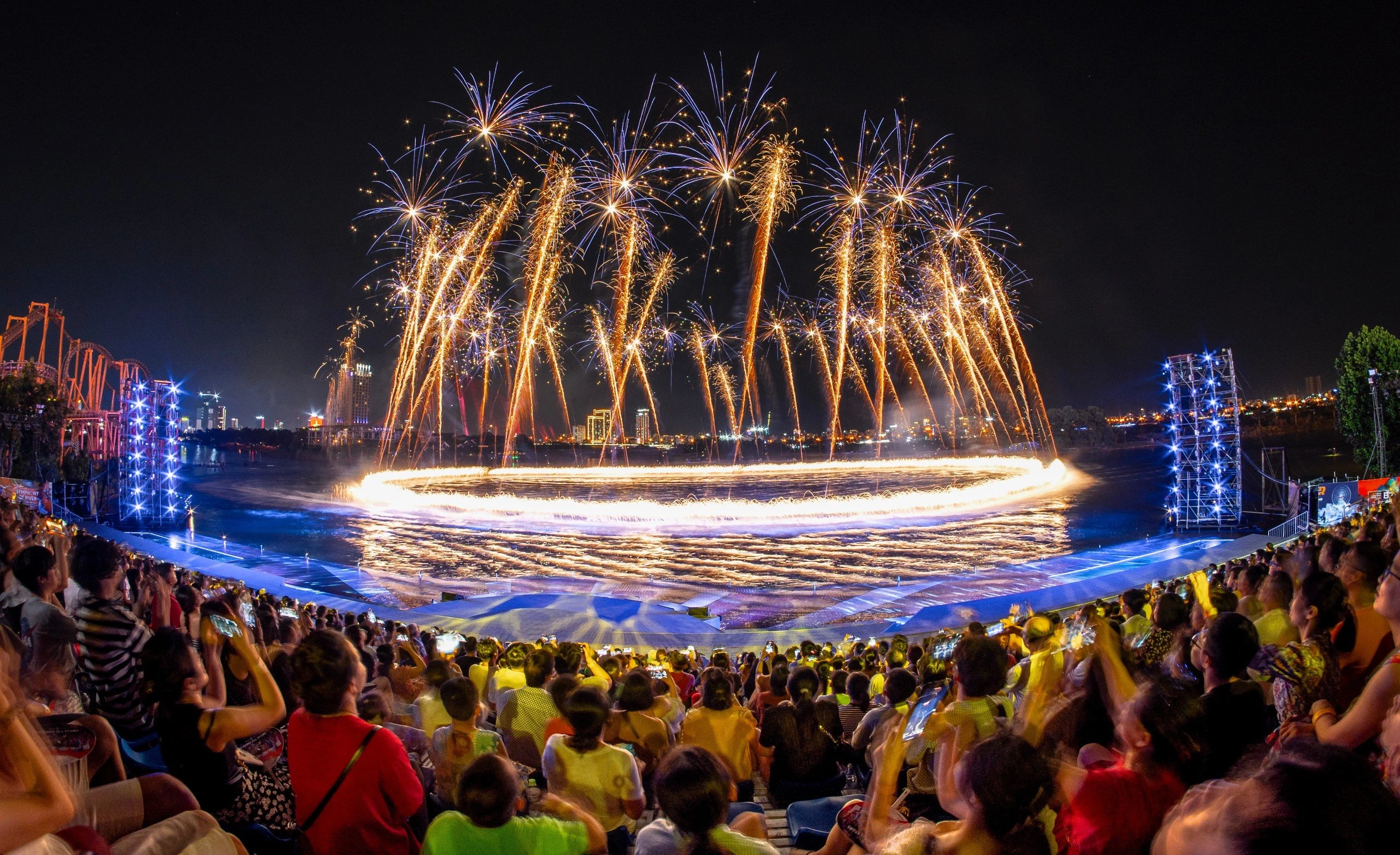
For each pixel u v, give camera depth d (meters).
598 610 21.41
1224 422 49.19
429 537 52.53
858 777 7.16
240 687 4.88
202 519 62.50
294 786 3.57
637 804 4.61
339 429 142.88
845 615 27.84
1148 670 4.39
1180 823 1.72
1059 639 4.67
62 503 58.34
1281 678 3.90
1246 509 55.62
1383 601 3.62
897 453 180.38
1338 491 34.66
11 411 59.09
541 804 3.71
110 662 4.30
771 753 6.31
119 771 3.37
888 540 49.31
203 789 3.64
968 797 2.60
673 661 11.35
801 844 4.90
